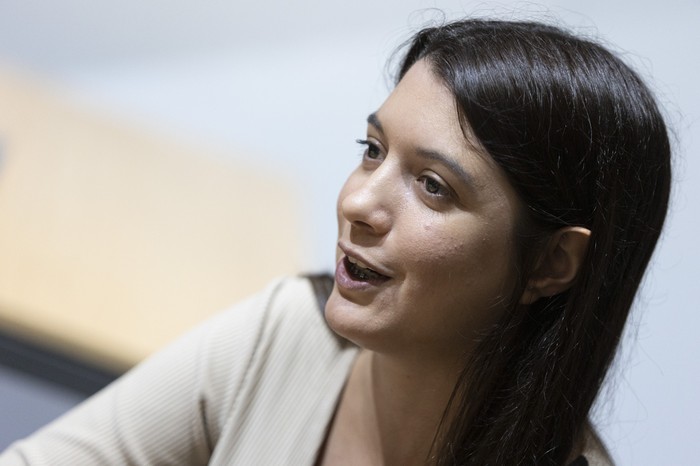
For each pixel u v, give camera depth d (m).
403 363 0.98
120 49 2.38
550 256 0.96
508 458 0.99
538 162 0.90
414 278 0.90
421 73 0.93
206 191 2.17
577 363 0.99
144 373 1.14
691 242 1.53
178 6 2.33
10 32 2.45
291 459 1.07
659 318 1.54
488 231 0.90
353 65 2.09
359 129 2.05
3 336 2.10
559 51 0.94
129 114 2.29
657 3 1.69
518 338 0.99
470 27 0.97
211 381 1.11
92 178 2.26
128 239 2.17
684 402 1.51
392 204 0.91
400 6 2.02
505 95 0.89
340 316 0.93
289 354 1.12
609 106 0.94
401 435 1.04
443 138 0.89
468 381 0.98
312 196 2.07
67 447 1.10
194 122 2.23
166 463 1.11
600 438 1.09
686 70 1.62
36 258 2.19
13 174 2.29
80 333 2.10
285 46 2.20
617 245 0.97
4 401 2.04
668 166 1.00
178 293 2.08
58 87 2.38
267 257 2.06
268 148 2.14
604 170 0.93
